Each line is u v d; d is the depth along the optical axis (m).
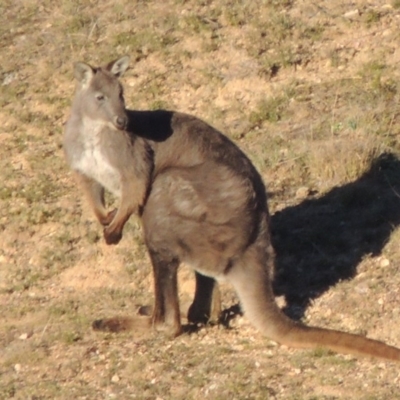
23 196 28.48
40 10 36.81
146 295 24.23
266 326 20.97
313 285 23.33
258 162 28.08
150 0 35.94
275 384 19.81
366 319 21.77
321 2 34.34
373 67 31.28
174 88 32.09
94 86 22.94
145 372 20.69
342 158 27.38
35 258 26.23
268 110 30.47
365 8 33.78
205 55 32.97
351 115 29.27
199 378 20.19
